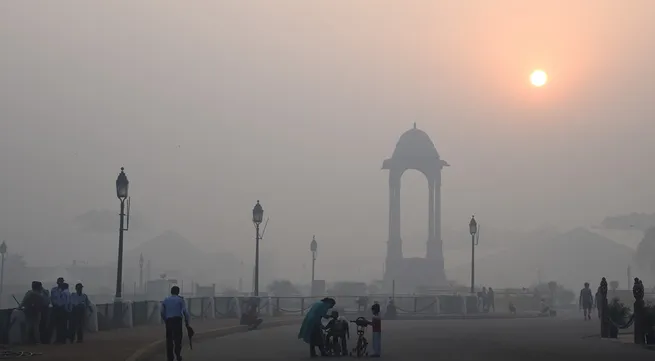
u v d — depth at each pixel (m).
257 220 62.72
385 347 33.25
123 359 25.72
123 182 43.31
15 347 30.05
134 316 43.91
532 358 28.31
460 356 29.11
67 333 32.56
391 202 135.00
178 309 25.83
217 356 29.58
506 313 74.88
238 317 58.94
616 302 41.50
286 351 31.86
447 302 73.81
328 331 29.77
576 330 45.59
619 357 28.80
